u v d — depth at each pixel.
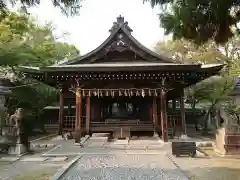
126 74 15.90
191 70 15.38
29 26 21.52
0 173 8.09
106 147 13.65
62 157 11.05
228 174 7.67
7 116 12.32
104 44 17.67
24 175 7.82
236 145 10.87
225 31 5.00
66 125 18.02
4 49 14.33
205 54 25.55
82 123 17.86
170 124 17.22
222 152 11.20
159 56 17.66
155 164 9.41
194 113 24.86
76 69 15.35
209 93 20.92
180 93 17.45
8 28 14.33
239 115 11.61
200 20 4.96
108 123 17.80
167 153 11.66
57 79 17.03
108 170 8.47
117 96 20.33
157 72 15.64
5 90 14.02
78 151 12.56
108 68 15.24
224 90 19.36
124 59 18.36
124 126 17.70
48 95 22.62
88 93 16.34
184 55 31.89
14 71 19.20
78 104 15.96
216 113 12.57
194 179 7.16
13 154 11.31
